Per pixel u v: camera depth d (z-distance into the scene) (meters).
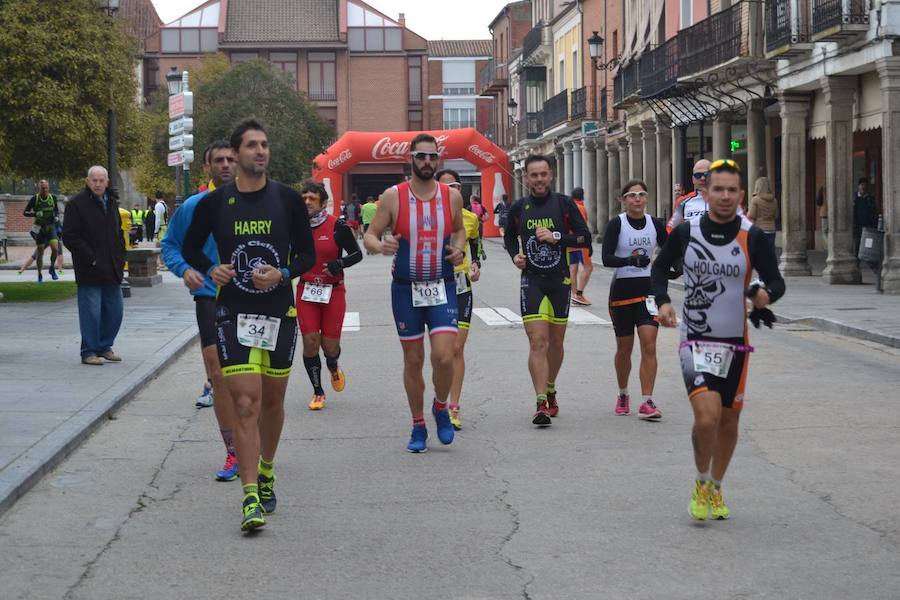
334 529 6.20
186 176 21.19
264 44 75.69
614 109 39.66
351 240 9.96
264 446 6.53
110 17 21.30
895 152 19.23
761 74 25.05
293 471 7.64
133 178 58.47
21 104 19.89
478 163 44.50
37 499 6.91
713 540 5.90
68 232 11.93
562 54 53.62
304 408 10.09
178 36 75.50
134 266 24.16
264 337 6.20
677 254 6.38
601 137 44.75
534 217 9.16
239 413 6.17
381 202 8.05
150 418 9.61
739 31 25.52
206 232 6.35
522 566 5.50
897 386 10.80
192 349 14.24
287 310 6.34
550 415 9.48
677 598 5.01
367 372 12.23
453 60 86.56
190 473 7.63
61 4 20.31
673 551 5.71
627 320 9.43
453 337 8.08
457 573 5.40
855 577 5.27
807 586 5.15
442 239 8.03
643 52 36.41
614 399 10.33
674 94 29.88
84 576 5.42
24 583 5.32
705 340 6.23
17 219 46.91
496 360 12.93
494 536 6.02
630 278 9.41
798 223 23.56
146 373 11.48
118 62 21.02
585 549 5.77
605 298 20.61
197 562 5.62
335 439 8.72
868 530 6.05
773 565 5.47
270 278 6.15
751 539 5.91
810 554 5.64
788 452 8.00
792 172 23.62
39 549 5.87
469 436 8.76
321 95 77.06
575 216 9.19
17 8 19.83
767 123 31.92
